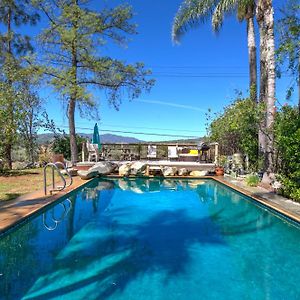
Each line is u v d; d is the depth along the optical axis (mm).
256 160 11820
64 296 3479
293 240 5473
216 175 13484
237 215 7215
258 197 8125
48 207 6953
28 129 17344
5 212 6086
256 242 5352
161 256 4715
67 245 5141
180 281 3887
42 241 5340
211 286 3770
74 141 14930
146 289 3676
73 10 13367
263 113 9031
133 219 6875
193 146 17062
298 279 4000
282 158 8516
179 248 5055
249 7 13000
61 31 13367
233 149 14219
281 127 7871
